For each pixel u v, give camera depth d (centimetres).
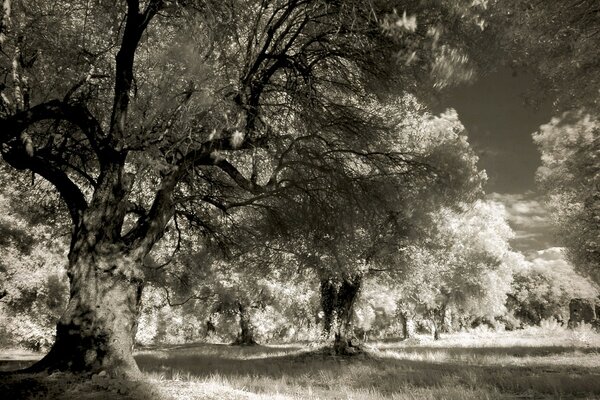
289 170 1222
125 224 1652
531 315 9188
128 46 920
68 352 774
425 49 639
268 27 992
